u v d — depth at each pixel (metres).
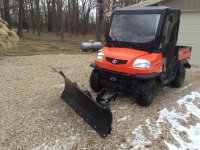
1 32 12.66
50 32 46.53
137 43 6.70
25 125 5.25
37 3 41.03
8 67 10.59
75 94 5.84
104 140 4.89
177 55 7.86
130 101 6.79
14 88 7.61
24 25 42.47
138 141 4.96
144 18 6.84
